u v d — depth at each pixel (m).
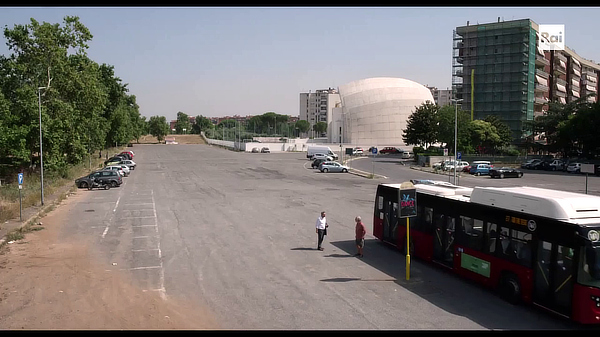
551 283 11.51
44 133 43.00
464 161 71.44
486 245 13.84
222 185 43.84
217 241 20.55
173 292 13.68
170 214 27.75
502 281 13.19
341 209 29.73
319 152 86.44
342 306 12.52
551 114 82.44
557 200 11.84
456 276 15.60
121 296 13.33
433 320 11.55
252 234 22.05
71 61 49.94
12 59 45.28
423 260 17.58
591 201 11.95
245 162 77.44
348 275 15.55
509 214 13.03
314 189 40.91
